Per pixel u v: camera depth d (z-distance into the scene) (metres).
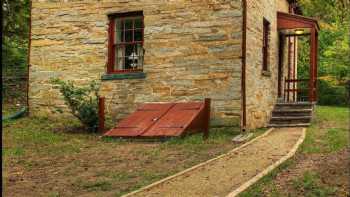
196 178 7.43
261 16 14.55
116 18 14.38
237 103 12.62
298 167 8.02
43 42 15.12
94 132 12.94
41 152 10.30
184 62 13.26
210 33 13.00
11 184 7.59
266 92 15.26
